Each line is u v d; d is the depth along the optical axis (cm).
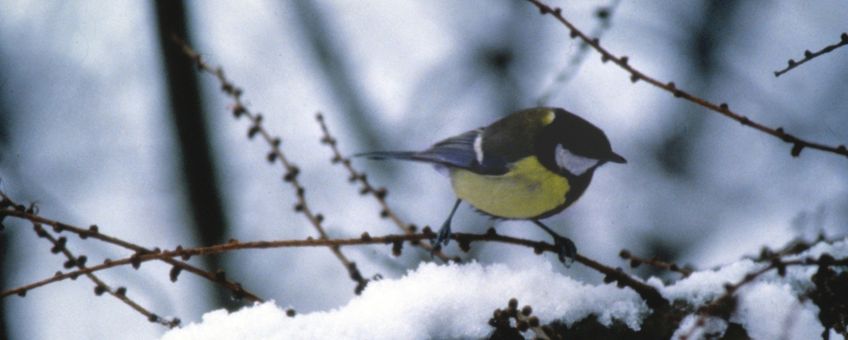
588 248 464
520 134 429
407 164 471
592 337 409
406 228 424
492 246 461
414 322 408
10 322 456
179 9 464
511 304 407
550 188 428
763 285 409
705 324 408
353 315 408
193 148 464
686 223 466
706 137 474
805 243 413
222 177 465
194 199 464
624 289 409
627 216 467
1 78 471
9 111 470
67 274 409
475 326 408
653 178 471
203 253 409
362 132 478
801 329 408
